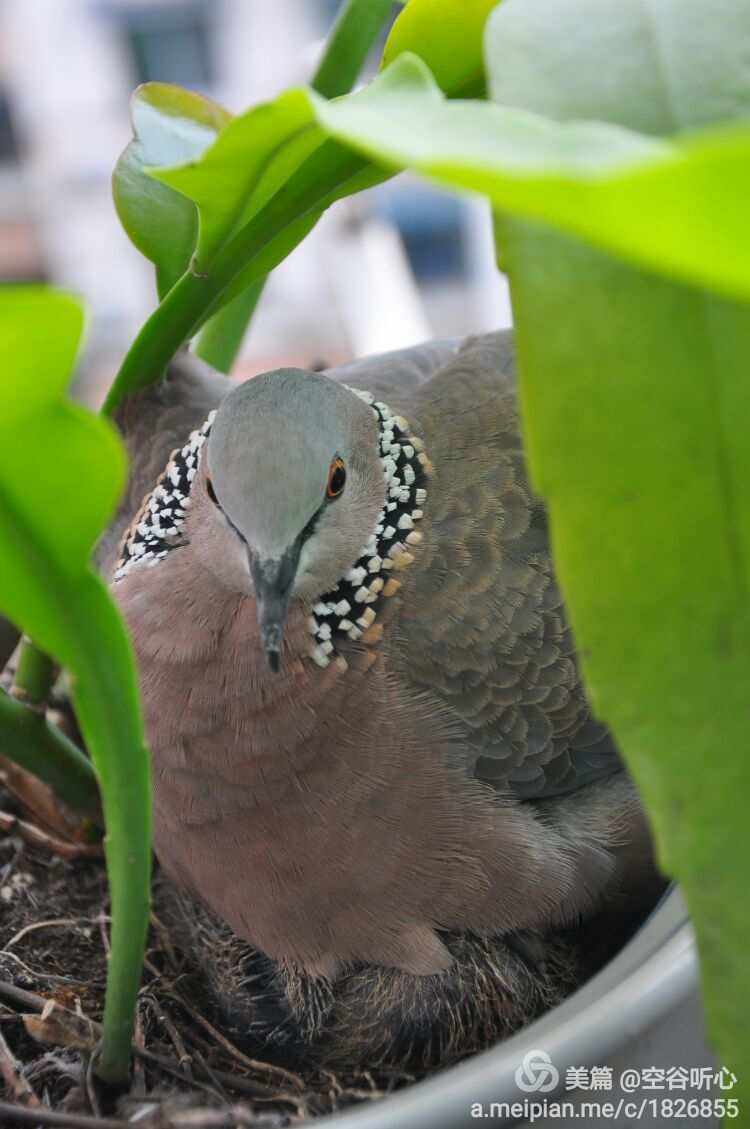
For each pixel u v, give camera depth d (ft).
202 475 1.20
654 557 0.83
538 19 0.85
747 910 0.84
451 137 0.63
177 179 0.97
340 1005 1.21
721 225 0.55
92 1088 1.07
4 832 1.30
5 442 0.84
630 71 0.84
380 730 1.19
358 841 1.18
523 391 0.83
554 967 1.23
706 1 0.84
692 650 0.84
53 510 0.86
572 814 1.25
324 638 1.19
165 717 1.19
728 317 0.82
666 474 0.83
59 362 0.81
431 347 1.42
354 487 1.19
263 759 1.18
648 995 0.96
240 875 1.20
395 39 1.03
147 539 1.24
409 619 1.21
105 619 0.89
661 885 1.26
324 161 1.02
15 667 1.45
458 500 1.24
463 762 1.21
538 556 1.24
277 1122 1.06
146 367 1.18
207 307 1.12
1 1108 1.03
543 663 1.23
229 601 1.19
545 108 0.83
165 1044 1.16
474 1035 1.20
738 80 0.83
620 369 0.82
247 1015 1.22
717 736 0.84
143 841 0.96
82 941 1.23
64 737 1.23
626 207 0.54
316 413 1.17
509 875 1.20
